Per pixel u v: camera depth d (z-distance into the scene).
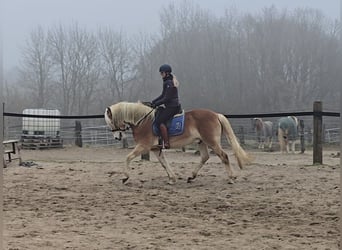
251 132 24.39
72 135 25.73
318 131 11.66
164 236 5.14
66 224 5.75
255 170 10.80
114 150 19.73
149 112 9.11
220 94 38.84
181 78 39.03
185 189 8.59
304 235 5.19
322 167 11.11
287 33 38.44
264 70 38.84
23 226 5.59
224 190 8.41
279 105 38.88
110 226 5.66
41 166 11.88
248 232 5.35
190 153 18.34
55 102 39.72
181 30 39.31
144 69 40.03
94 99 40.38
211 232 5.34
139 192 8.29
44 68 39.06
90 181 9.46
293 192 8.03
